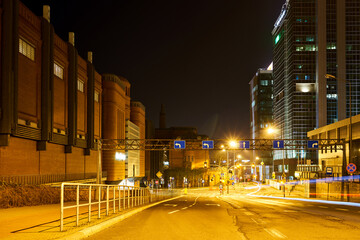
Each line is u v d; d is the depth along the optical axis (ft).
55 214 49.47
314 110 400.06
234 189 328.70
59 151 151.02
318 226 42.34
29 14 120.98
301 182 228.22
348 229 39.73
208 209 73.05
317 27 405.80
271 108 598.34
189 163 494.59
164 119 557.33
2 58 104.01
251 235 35.12
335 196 144.36
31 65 122.83
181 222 46.34
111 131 224.94
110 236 34.27
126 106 289.33
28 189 75.15
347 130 208.64
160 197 156.35
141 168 345.92
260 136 593.83
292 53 408.87
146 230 38.50
